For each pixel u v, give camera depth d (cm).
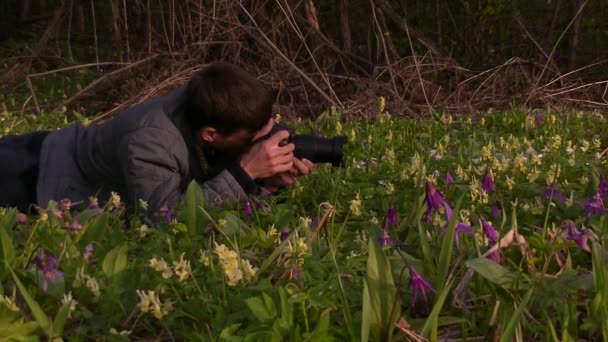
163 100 434
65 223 364
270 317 267
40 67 1302
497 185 461
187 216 370
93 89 1068
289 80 1024
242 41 1055
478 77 1121
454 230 306
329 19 1205
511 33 1288
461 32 1280
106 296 288
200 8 1036
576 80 1130
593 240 316
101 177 442
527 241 329
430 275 310
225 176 423
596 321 277
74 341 270
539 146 682
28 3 1845
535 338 280
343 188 485
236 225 367
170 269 291
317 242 352
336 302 297
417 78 1041
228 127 421
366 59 1158
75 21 1648
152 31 1111
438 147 627
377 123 830
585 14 1280
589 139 765
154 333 289
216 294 295
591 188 436
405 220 371
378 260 272
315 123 862
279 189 476
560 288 288
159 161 418
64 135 456
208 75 425
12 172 446
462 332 283
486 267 289
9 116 885
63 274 299
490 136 746
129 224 415
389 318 266
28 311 284
